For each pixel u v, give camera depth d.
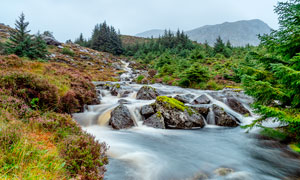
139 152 5.42
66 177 2.78
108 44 82.69
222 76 24.94
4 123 3.66
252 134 7.77
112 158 4.70
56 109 7.28
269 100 6.20
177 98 12.88
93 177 2.97
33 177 2.39
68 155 3.22
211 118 9.86
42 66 11.29
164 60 38.59
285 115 5.14
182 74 24.00
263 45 6.37
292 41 5.41
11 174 2.36
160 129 8.27
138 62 66.25
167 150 5.86
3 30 55.06
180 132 8.08
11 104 4.84
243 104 13.05
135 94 15.63
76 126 5.05
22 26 31.59
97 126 8.23
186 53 60.97
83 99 9.77
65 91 8.67
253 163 5.06
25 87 6.41
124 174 3.91
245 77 6.05
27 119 4.48
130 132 7.57
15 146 2.82
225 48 57.09
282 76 5.12
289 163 5.06
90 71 38.91
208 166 4.81
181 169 4.57
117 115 8.27
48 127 4.43
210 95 14.09
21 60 10.75
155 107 9.27
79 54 53.34
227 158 5.38
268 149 6.11
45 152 3.15
